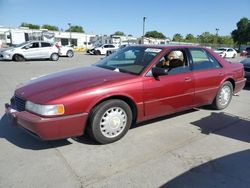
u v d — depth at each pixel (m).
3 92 7.12
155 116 4.24
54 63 16.95
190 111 5.42
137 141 3.91
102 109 3.57
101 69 4.34
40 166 3.17
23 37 48.47
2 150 3.55
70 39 55.78
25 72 11.58
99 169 3.13
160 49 4.40
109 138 3.76
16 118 3.44
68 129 3.36
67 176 2.97
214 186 2.85
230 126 4.63
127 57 4.55
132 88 3.79
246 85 8.64
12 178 2.91
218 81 5.20
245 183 2.91
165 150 3.64
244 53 34.25
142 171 3.10
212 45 59.41
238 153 3.60
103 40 52.88
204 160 3.38
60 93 3.36
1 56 18.02
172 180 2.93
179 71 4.46
